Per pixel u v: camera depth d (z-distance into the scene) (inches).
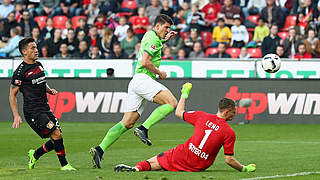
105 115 2422.5
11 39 2753.4
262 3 2881.4
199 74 2383.1
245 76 2363.4
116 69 2425.0
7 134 1897.1
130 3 2950.3
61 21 2913.4
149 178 859.4
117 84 2416.3
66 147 1514.5
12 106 1016.9
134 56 2573.8
